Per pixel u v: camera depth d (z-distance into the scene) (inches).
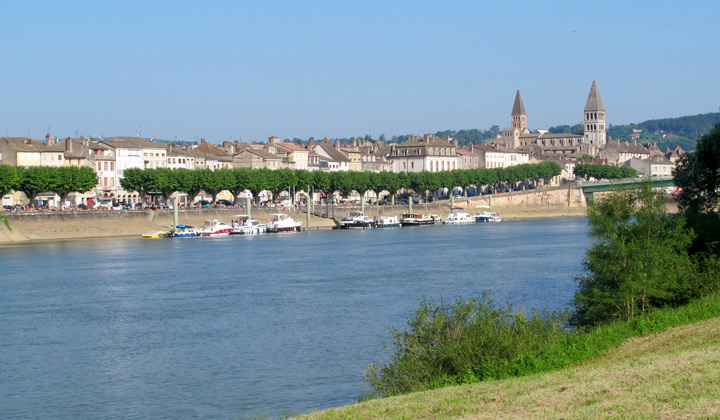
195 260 5846.5
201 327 3331.7
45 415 2258.9
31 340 3132.4
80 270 5231.3
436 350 2090.3
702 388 1519.4
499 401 1617.9
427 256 5989.2
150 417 2224.4
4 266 5472.4
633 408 1434.5
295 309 3690.9
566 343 2096.5
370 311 3604.8
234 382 2529.5
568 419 1413.6
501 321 2171.5
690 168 4217.5
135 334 3218.5
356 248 6781.5
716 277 2689.5
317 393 2395.4
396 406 1680.6
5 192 7559.1
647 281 2598.4
